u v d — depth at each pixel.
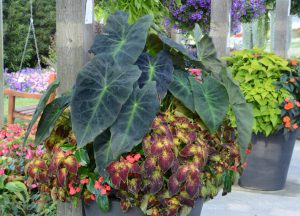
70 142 2.23
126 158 2.08
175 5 5.87
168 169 2.06
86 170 2.19
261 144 4.25
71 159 2.12
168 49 2.47
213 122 2.26
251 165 4.34
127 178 2.04
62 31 2.48
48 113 2.33
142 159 2.13
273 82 4.12
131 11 4.07
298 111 4.14
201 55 2.53
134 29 2.33
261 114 4.09
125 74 2.14
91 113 2.10
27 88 8.71
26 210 2.85
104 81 2.15
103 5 4.19
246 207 3.89
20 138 3.11
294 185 4.58
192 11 5.99
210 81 2.35
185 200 2.10
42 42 15.58
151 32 2.47
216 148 2.40
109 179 2.11
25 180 2.89
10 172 2.97
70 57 2.47
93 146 2.15
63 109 2.30
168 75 2.29
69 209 2.47
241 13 6.39
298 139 6.69
